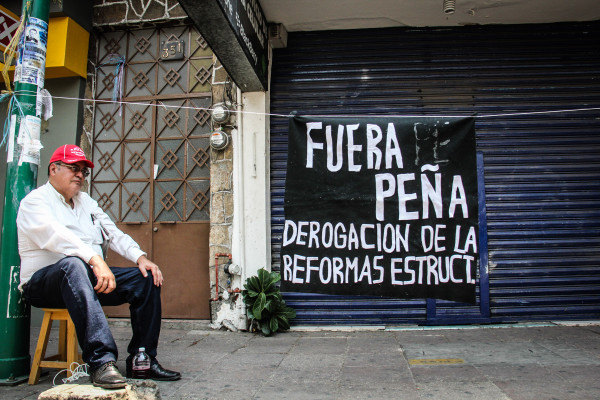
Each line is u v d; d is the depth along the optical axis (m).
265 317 4.79
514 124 5.21
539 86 5.27
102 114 5.45
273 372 3.35
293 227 3.53
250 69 4.40
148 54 5.46
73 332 3.01
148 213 5.27
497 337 4.38
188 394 2.86
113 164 5.38
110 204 5.34
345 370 3.37
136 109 5.40
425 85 5.35
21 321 3.23
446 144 3.47
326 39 5.50
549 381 2.97
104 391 2.27
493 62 5.34
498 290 4.99
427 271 3.41
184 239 5.18
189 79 5.35
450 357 3.68
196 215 5.20
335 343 4.33
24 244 2.96
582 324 4.85
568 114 5.21
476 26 5.40
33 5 3.45
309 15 5.15
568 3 4.96
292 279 3.50
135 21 5.34
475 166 3.43
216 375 3.28
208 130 5.25
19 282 3.23
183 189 5.23
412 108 5.32
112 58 5.48
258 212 5.05
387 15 5.17
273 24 5.22
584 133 5.18
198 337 4.62
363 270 3.46
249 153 5.12
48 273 2.77
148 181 5.30
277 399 2.75
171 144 5.30
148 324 3.11
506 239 5.04
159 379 3.13
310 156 3.56
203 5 3.13
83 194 3.36
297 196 3.54
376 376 3.20
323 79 5.44
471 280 3.38
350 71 5.43
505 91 5.28
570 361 3.45
